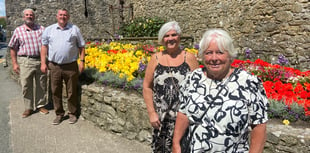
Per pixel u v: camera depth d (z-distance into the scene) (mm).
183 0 9422
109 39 9664
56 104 4238
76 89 4277
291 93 3021
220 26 7789
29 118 4555
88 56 5637
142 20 10789
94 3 12133
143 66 4191
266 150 2502
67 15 3914
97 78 4574
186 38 8734
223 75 1503
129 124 3619
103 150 3334
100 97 4027
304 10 5164
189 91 1559
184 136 1671
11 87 7133
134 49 6223
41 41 4410
